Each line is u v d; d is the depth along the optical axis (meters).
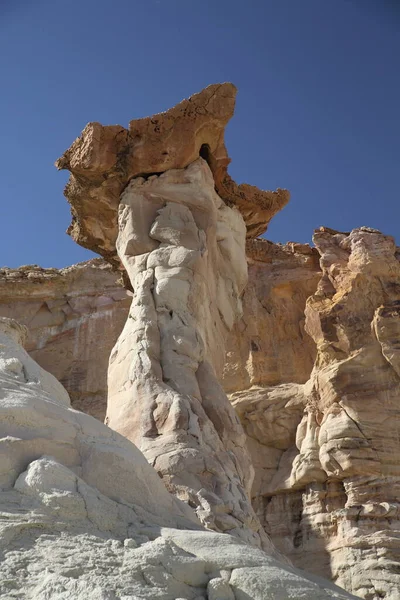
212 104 13.84
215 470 9.58
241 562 5.98
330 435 17.62
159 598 5.46
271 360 21.56
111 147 13.70
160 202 13.24
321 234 21.69
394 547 15.88
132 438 10.28
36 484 6.30
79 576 5.44
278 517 18.11
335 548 16.50
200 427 10.19
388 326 18.73
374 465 17.11
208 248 12.93
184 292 11.94
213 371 11.50
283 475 18.66
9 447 6.63
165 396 10.47
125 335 11.74
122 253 13.02
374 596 15.39
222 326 13.10
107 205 14.12
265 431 19.59
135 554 5.81
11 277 25.72
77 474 6.86
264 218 15.09
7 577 5.26
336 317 19.39
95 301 25.23
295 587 5.83
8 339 8.57
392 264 20.03
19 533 5.84
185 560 5.86
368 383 18.25
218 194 14.48
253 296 22.42
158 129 13.67
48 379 8.20
